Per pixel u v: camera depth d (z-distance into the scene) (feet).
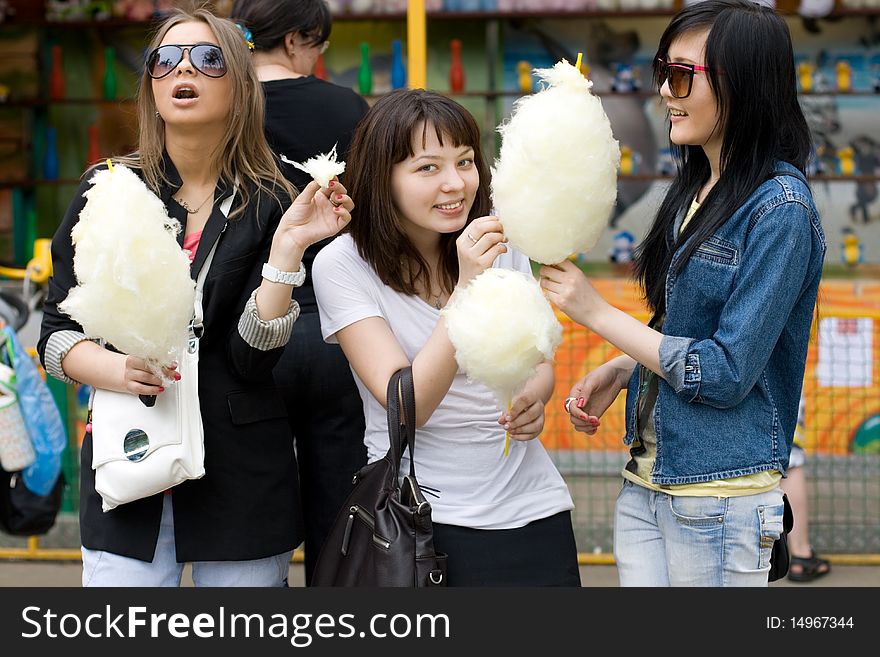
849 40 27.73
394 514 7.59
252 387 8.62
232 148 8.66
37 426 12.42
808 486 19.90
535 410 8.14
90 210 7.48
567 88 7.25
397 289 8.23
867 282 25.89
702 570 7.94
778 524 7.92
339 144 11.30
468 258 7.50
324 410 10.57
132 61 28.07
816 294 7.94
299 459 10.81
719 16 7.55
